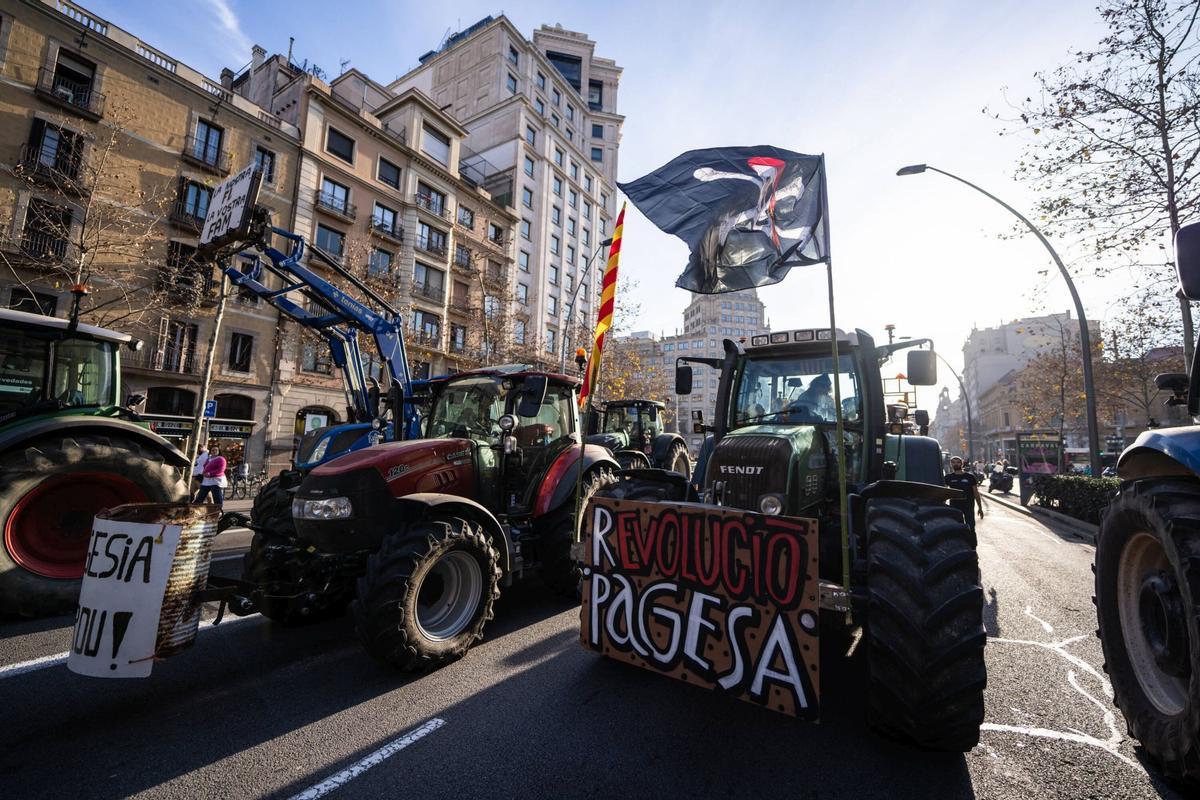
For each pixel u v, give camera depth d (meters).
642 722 2.71
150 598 2.56
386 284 24.09
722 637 2.46
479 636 3.65
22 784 2.19
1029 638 4.19
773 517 2.39
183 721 2.73
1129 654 2.49
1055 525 11.95
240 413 21.31
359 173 25.75
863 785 2.19
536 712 2.82
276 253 6.12
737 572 2.46
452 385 5.21
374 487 3.67
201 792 2.14
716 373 90.38
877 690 2.31
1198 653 1.86
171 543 2.65
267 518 4.99
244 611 3.03
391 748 2.46
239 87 29.48
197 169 19.75
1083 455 36.56
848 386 4.03
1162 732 2.15
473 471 4.35
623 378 30.33
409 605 3.20
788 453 2.98
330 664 3.49
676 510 2.68
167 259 18.55
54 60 16.52
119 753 2.43
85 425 4.54
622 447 11.55
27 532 4.30
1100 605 2.71
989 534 10.38
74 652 2.51
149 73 18.70
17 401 4.60
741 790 2.15
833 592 2.30
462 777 2.24
